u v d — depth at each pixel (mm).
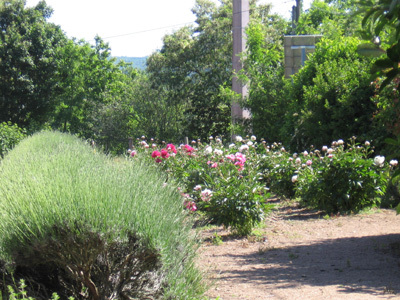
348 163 10891
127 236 3922
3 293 3859
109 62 52906
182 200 5672
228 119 39344
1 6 43062
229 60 39750
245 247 7793
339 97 15656
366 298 4883
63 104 50531
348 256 7051
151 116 52906
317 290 5305
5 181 4570
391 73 3406
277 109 21453
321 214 11102
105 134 54781
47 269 4152
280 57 26297
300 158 13898
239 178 9188
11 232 3811
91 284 4023
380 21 3348
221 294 5113
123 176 4711
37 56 43406
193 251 4988
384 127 13031
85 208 3828
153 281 4258
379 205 11492
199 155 11688
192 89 40906
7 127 23438
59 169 4688
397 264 6492
